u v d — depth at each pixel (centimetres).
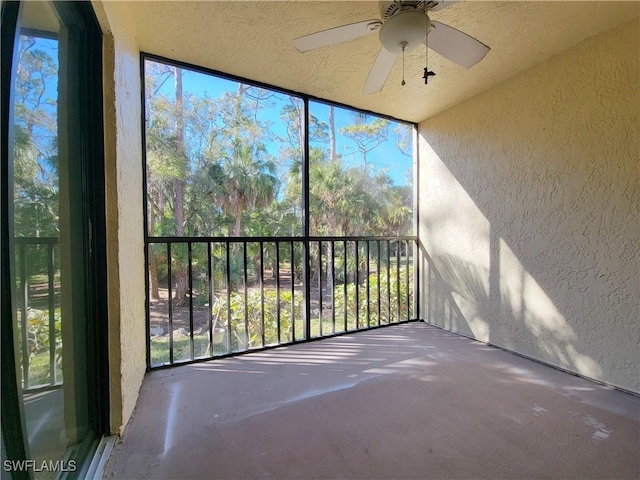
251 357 239
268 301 276
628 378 182
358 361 231
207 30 186
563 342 212
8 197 67
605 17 174
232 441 140
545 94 219
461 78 241
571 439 141
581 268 202
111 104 136
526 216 234
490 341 263
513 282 244
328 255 308
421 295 338
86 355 125
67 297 109
